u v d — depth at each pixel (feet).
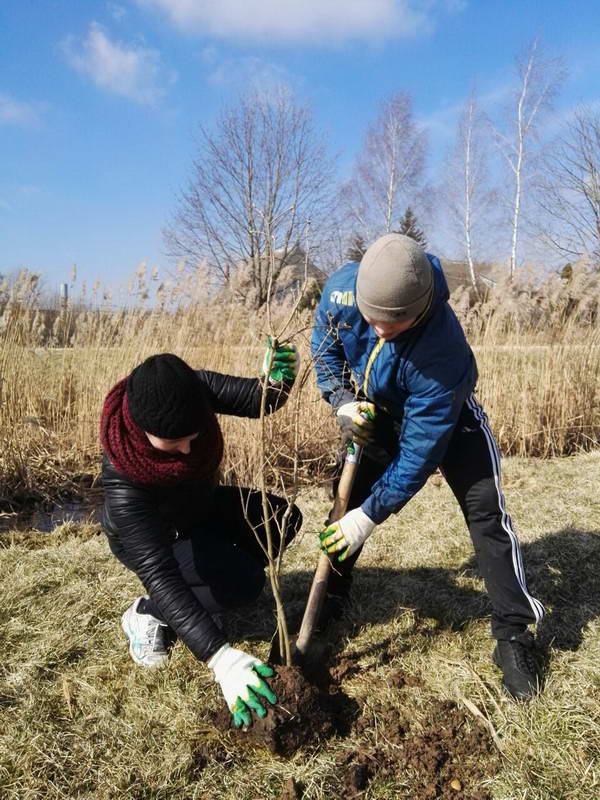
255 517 8.41
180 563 7.73
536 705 6.97
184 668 7.70
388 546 11.24
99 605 9.04
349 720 6.95
